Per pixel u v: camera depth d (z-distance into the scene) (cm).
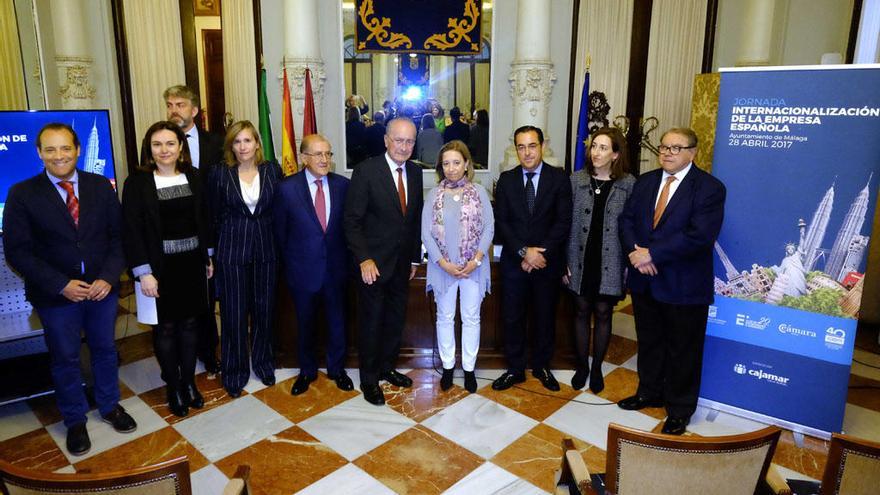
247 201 287
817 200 257
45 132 235
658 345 293
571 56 560
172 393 290
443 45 550
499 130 570
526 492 234
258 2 532
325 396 311
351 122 560
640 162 579
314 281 298
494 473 246
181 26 530
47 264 243
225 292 297
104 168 340
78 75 486
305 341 314
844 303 259
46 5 468
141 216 264
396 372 327
